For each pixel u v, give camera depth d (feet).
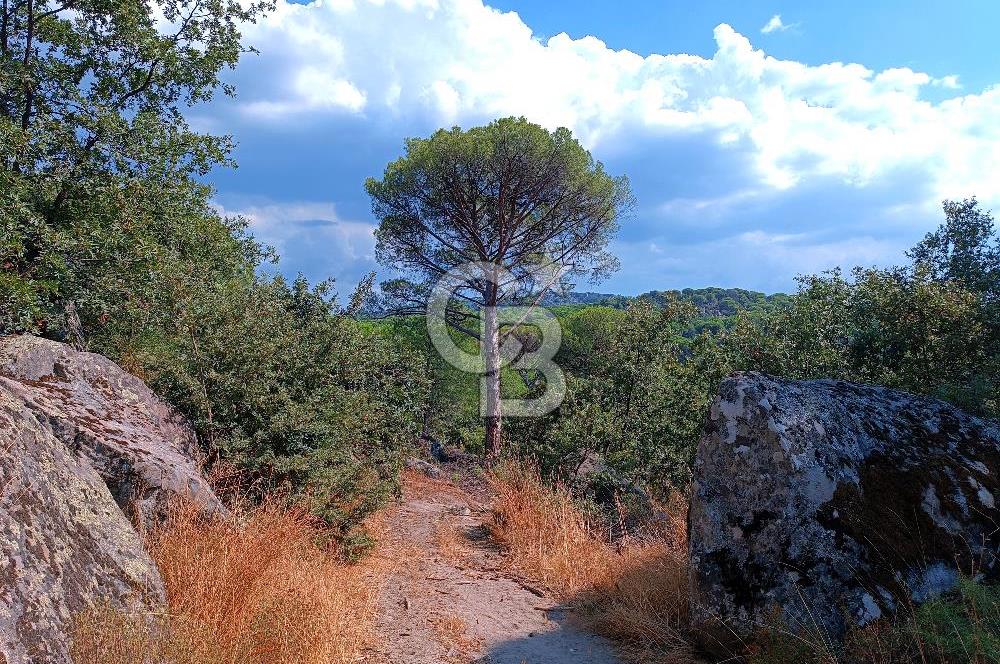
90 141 30.55
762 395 14.16
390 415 31.71
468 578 21.07
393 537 26.13
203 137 34.06
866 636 11.45
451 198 62.28
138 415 17.58
